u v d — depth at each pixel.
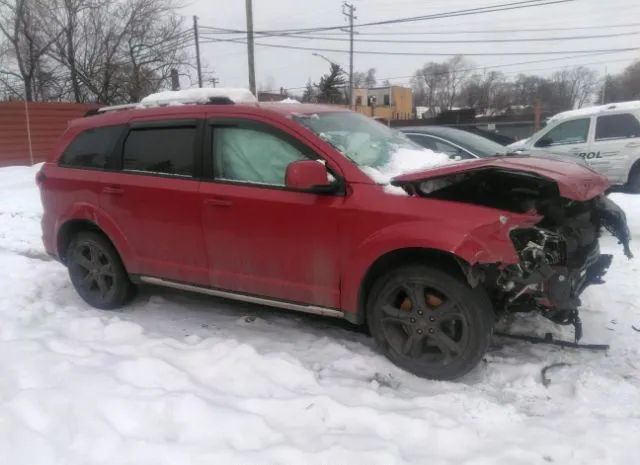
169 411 3.19
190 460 2.81
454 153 7.68
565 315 3.88
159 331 4.62
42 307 5.06
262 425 3.09
